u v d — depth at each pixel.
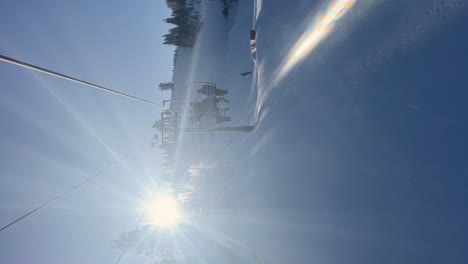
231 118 20.95
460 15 3.50
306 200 6.97
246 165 14.42
